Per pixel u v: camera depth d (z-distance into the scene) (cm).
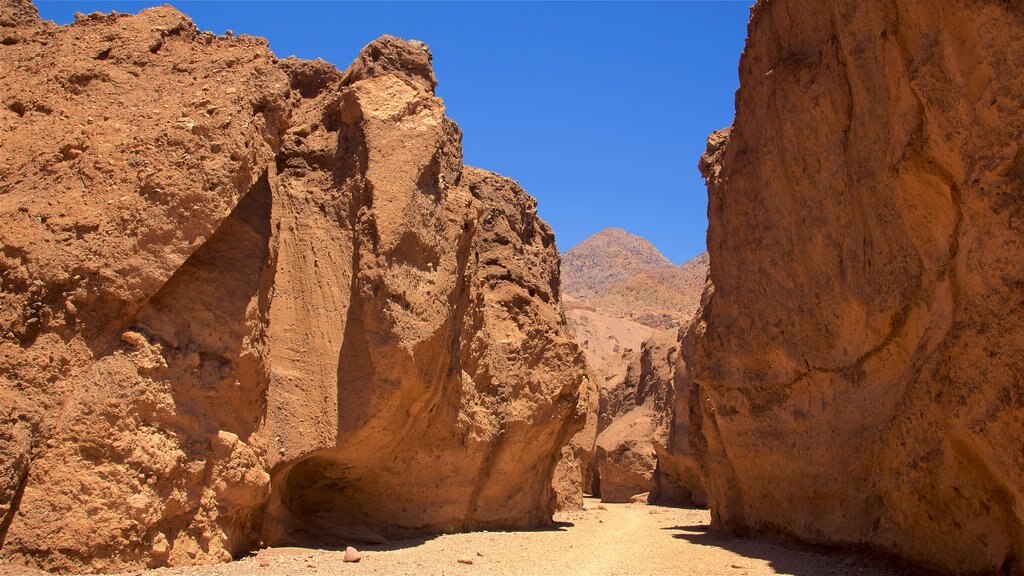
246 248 1030
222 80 1033
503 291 1681
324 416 1142
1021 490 724
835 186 1157
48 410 819
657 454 2923
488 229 1823
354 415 1149
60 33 1055
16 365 819
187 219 926
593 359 5519
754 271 1362
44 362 827
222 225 1012
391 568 945
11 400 800
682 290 9831
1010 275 735
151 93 1001
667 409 2983
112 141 935
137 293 883
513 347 1602
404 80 1339
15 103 976
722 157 1834
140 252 893
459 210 1360
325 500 1282
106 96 987
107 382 850
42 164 922
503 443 1531
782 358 1280
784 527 1284
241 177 988
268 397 1106
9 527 773
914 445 881
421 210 1256
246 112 1020
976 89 787
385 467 1299
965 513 842
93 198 899
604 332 6141
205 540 908
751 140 1405
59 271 853
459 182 1509
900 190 945
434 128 1310
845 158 1138
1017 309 723
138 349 881
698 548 1238
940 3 826
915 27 889
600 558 1111
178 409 905
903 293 991
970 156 791
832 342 1170
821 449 1173
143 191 912
